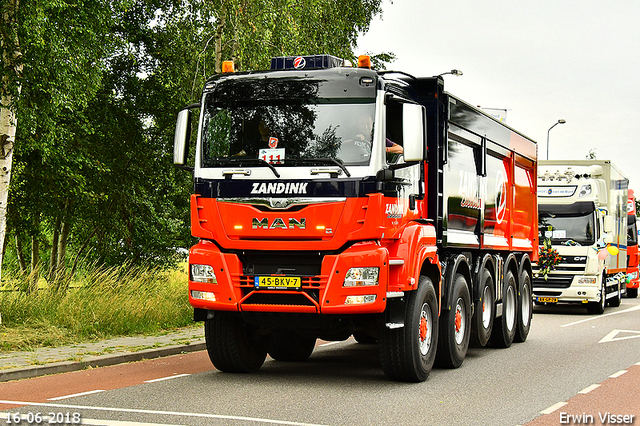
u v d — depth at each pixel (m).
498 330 12.89
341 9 24.47
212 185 8.83
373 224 8.24
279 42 18.56
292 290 8.42
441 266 10.12
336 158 8.46
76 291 13.80
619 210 24.36
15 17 12.77
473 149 11.59
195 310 9.09
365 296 8.21
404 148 8.28
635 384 9.11
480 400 7.96
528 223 15.27
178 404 7.46
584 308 23.91
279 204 8.48
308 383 9.02
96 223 21.95
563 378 9.57
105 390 8.27
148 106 22.03
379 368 10.54
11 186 17.42
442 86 10.04
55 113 14.41
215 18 18.83
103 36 18.62
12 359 9.91
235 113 8.95
